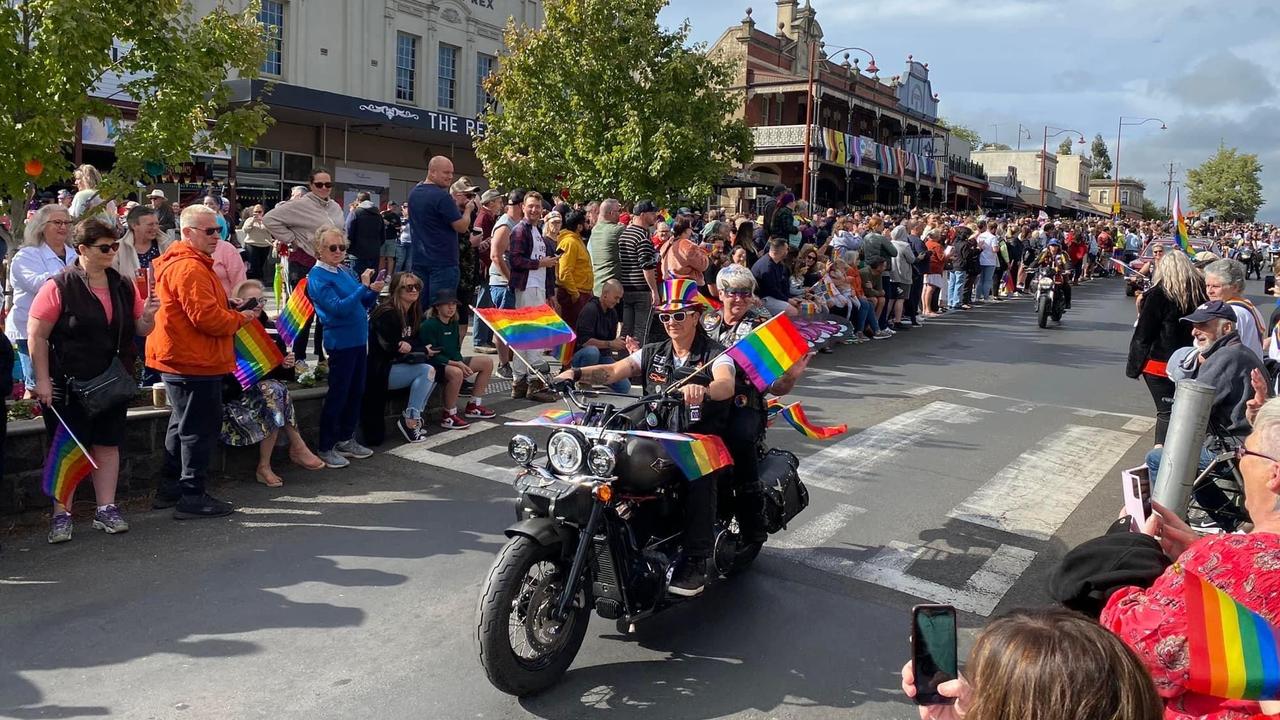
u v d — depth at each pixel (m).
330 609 4.89
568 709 4.02
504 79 20.28
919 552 5.93
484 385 8.95
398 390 8.21
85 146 16.30
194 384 6.04
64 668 4.22
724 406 4.87
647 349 4.97
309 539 5.88
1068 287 18.16
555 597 4.16
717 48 40.66
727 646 4.62
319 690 4.10
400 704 4.00
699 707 4.06
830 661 4.50
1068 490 7.32
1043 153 65.88
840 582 5.43
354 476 7.19
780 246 11.21
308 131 22.67
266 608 4.89
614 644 4.63
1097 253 33.84
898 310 16.34
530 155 19.58
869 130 48.56
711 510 4.64
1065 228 32.44
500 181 19.83
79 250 5.68
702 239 14.80
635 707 4.05
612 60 18.95
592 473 4.12
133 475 6.56
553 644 4.16
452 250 9.51
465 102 26.83
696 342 4.89
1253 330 6.54
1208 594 2.18
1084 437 9.09
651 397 4.52
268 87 9.69
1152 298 7.07
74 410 5.65
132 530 5.94
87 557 5.49
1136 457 8.41
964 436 8.90
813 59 28.02
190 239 5.98
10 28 7.35
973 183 54.91
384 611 4.89
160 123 8.22
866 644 4.68
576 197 19.06
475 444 8.08
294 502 6.57
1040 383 11.91
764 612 5.01
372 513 6.38
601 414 4.49
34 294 6.88
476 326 11.98
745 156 20.02
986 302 22.55
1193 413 3.48
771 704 4.10
